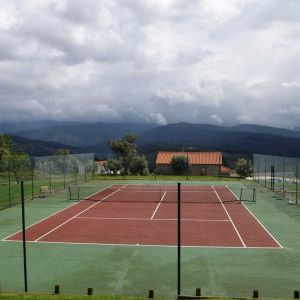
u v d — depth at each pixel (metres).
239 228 20.53
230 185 42.03
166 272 13.63
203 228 20.55
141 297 10.67
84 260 15.04
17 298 9.54
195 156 63.06
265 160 40.19
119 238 18.41
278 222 22.08
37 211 26.05
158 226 21.09
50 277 13.21
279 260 14.97
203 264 14.48
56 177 37.00
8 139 62.78
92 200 31.09
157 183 44.34
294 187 31.84
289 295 11.58
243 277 13.13
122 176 53.66
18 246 17.05
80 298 9.55
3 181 36.47
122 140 64.94
